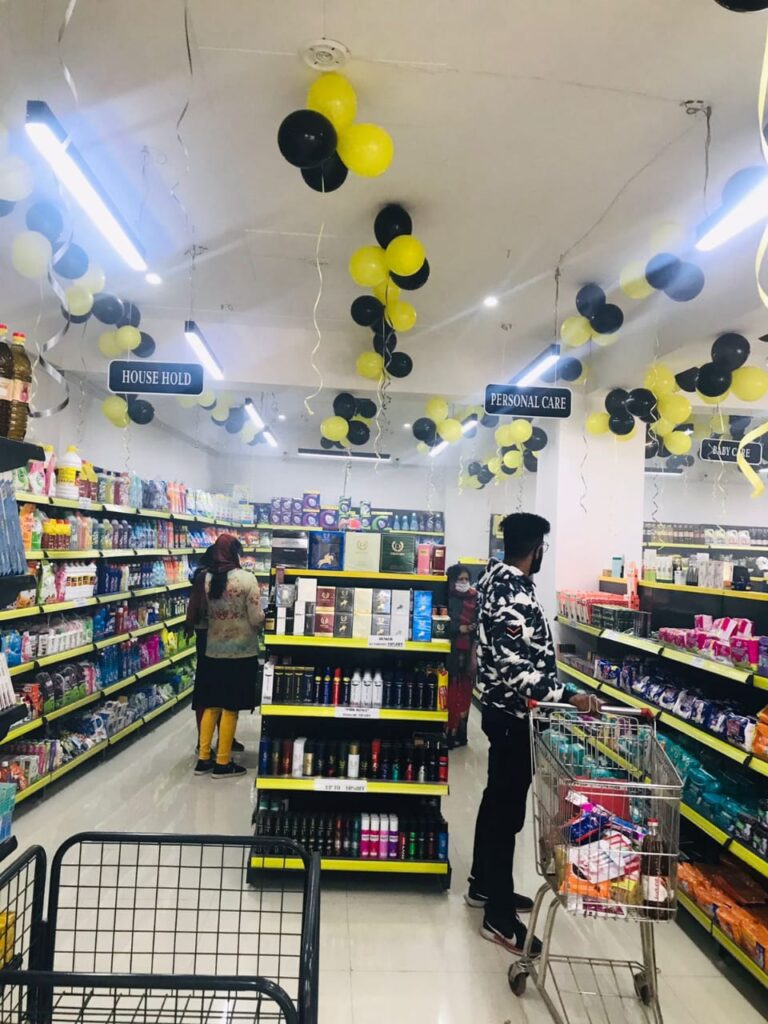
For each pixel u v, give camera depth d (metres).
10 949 1.61
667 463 9.59
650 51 2.55
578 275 4.71
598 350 6.13
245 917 2.96
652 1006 2.44
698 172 3.40
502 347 6.35
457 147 3.22
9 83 2.81
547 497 6.54
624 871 2.21
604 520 6.28
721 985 2.68
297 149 2.34
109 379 4.64
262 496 12.15
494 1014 2.44
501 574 3.05
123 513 5.87
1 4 2.36
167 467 8.96
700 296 4.56
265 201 3.81
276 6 2.36
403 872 3.32
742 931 2.64
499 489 12.25
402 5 2.35
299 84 2.80
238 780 4.73
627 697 4.24
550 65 2.64
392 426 10.39
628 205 3.74
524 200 3.71
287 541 3.73
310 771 3.37
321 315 5.79
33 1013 1.62
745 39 2.48
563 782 2.29
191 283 5.09
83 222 4.09
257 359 6.10
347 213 3.92
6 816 1.68
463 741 5.90
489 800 3.09
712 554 8.48
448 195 3.67
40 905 1.73
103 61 2.68
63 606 4.47
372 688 3.39
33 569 4.22
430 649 3.39
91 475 5.09
